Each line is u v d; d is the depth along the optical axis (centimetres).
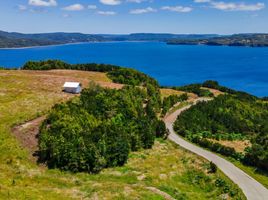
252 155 7231
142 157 6775
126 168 6131
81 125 6688
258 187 6112
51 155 5725
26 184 4628
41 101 8125
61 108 7375
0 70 12581
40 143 5919
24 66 15112
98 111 7600
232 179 6384
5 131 6284
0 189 4141
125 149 6316
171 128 9600
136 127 7575
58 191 4519
